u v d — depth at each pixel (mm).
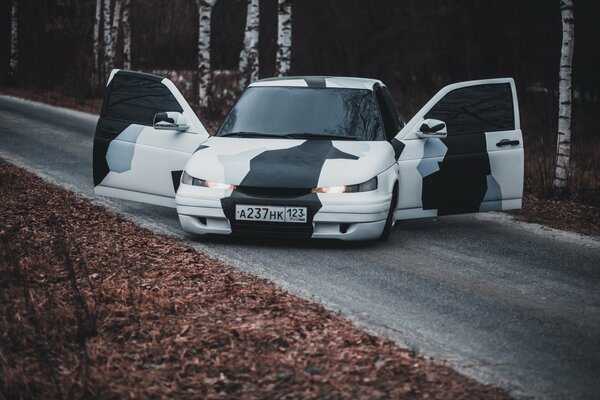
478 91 10680
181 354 5801
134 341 6102
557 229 11367
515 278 8414
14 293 7125
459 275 8469
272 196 9289
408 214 10430
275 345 6008
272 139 10156
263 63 33125
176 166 10562
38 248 8797
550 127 20453
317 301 7328
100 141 10938
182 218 9594
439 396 5172
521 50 27609
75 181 13805
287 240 9977
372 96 10797
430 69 33750
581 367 5816
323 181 9281
